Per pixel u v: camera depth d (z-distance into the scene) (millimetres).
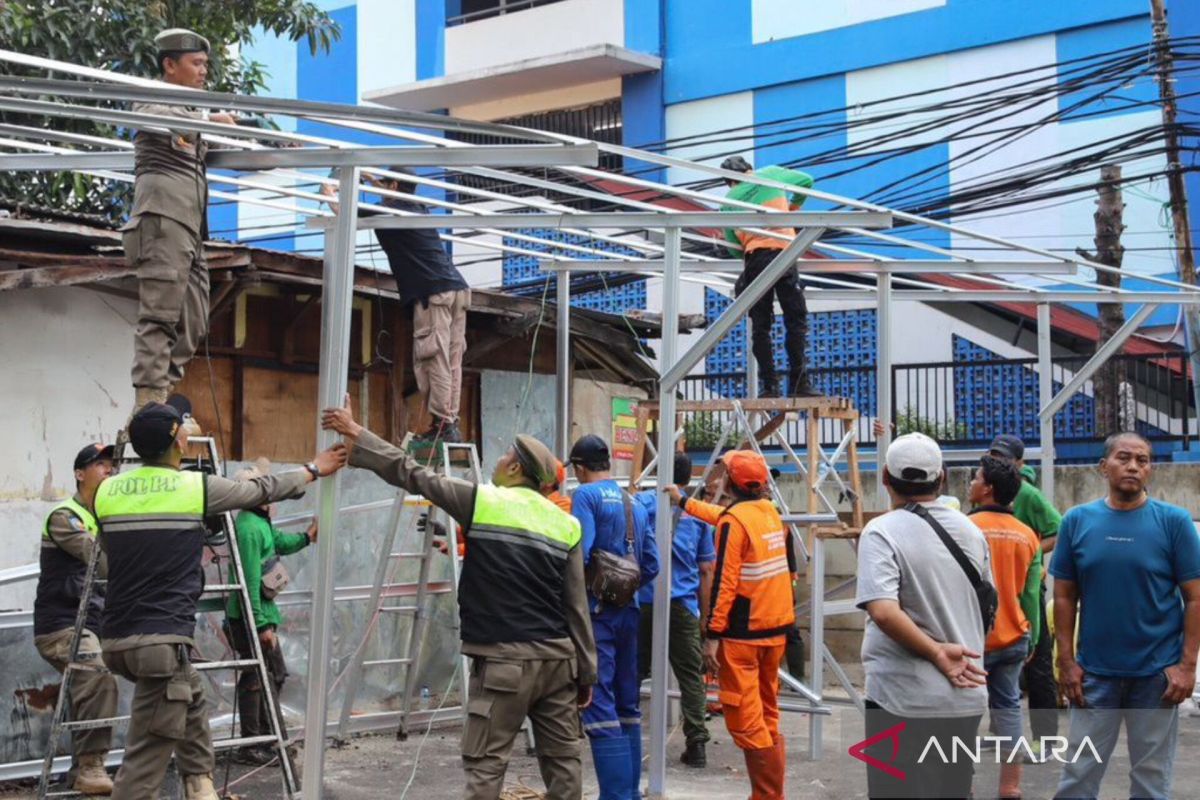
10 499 8805
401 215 7926
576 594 6199
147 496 5977
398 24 22625
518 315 12031
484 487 6094
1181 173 14414
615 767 7031
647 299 19625
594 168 8023
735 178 7824
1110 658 6168
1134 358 15773
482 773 5895
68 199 13828
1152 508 6250
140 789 5887
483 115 22219
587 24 21047
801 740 10109
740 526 7293
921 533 5215
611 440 14109
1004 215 17984
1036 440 16281
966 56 18469
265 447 10672
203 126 5855
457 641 11070
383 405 11711
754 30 19938
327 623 6250
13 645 8164
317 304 10828
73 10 12758
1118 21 17531
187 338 6582
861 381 17344
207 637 9375
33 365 8992
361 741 9688
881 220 7465
